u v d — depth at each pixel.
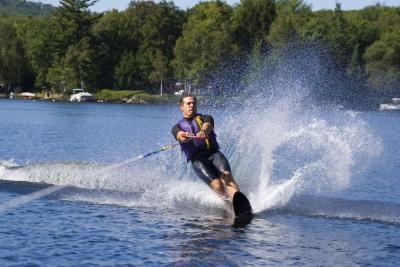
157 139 102.50
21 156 73.56
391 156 74.19
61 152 79.31
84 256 29.05
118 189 45.84
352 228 35.34
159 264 28.12
